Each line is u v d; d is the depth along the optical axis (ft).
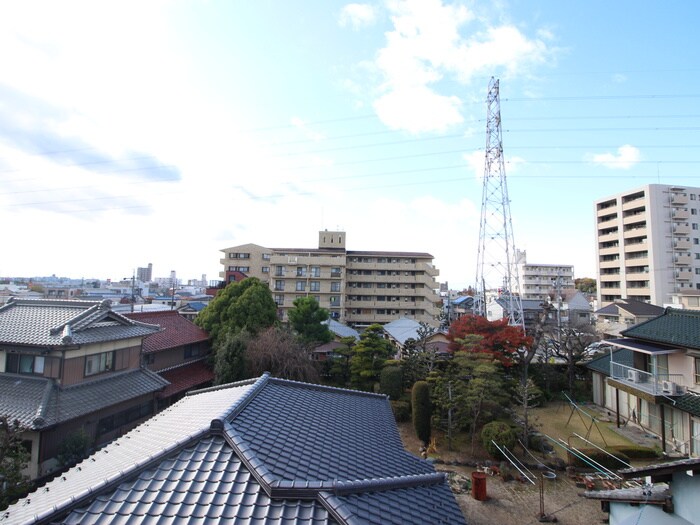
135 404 59.88
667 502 23.80
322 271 171.42
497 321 80.33
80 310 58.70
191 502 16.05
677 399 56.44
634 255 178.29
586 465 51.67
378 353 84.43
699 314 61.46
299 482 17.06
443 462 53.98
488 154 114.42
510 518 40.65
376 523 16.24
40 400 47.37
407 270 178.60
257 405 25.70
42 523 15.03
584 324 123.24
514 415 62.18
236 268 193.06
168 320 84.48
